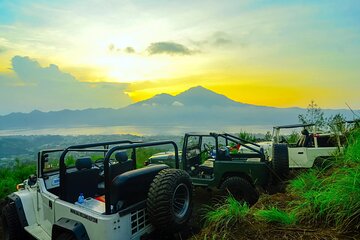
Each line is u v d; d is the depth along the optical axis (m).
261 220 3.74
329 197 3.54
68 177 4.79
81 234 3.92
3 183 11.05
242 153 9.70
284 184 7.25
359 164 4.04
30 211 5.68
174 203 4.37
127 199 4.13
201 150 9.62
